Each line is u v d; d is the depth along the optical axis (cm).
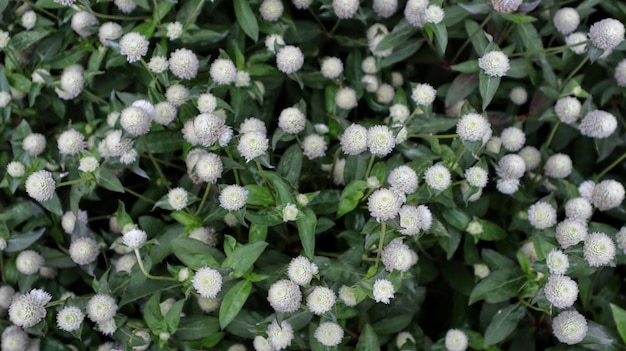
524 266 81
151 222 83
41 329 80
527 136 91
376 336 80
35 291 80
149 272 82
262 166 83
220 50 85
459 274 88
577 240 80
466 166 84
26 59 92
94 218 88
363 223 82
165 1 86
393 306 85
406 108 86
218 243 85
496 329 81
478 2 86
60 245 88
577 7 90
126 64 89
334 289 79
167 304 83
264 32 90
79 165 83
